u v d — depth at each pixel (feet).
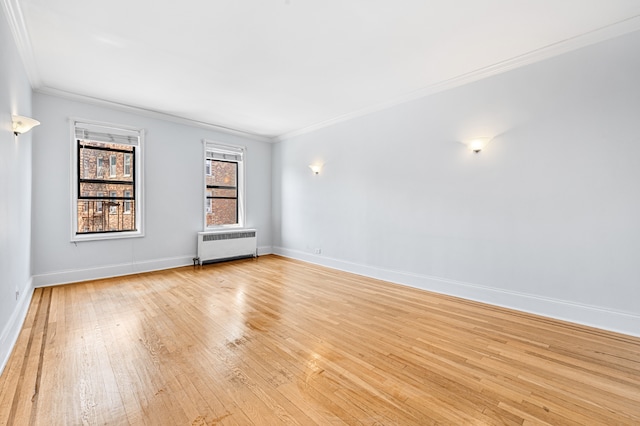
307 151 19.58
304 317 9.91
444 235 12.67
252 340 8.18
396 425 5.02
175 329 8.84
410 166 13.88
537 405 5.55
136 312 10.19
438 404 5.57
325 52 10.03
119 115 15.10
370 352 7.56
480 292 11.59
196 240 18.29
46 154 12.95
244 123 18.60
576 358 7.27
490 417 5.22
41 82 12.28
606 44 8.80
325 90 13.33
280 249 21.97
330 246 18.04
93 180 14.69
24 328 8.80
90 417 5.13
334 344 7.98
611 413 5.33
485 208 11.43
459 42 9.43
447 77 11.98
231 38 9.15
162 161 16.71
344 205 17.16
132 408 5.38
